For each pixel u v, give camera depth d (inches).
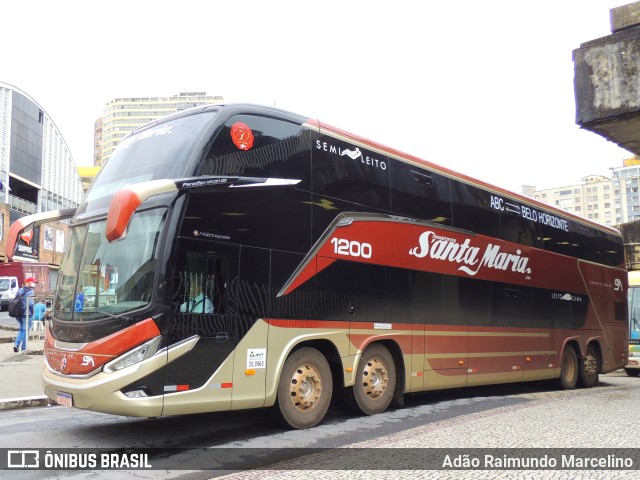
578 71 400.8
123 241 256.8
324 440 269.9
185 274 250.1
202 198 261.6
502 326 437.4
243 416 327.6
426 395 446.9
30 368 482.0
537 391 497.4
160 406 235.0
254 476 204.8
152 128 300.8
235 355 263.1
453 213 406.3
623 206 5989.2
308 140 313.7
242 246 272.8
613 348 594.9
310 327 297.7
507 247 454.9
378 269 340.8
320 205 312.3
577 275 548.4
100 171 307.9
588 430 284.8
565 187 6461.6
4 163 2249.0
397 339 348.8
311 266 302.0
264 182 281.9
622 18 382.3
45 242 2185.0
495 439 263.3
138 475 214.5
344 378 315.3
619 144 445.7
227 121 277.1
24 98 2417.6
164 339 239.5
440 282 386.0
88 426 300.7
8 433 282.4
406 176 373.7
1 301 1360.7
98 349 239.0
